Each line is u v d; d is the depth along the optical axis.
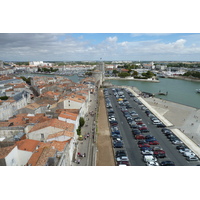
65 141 54.59
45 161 38.44
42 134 58.91
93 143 68.69
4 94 136.25
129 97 158.38
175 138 74.38
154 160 58.19
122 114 108.69
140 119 97.31
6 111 93.38
